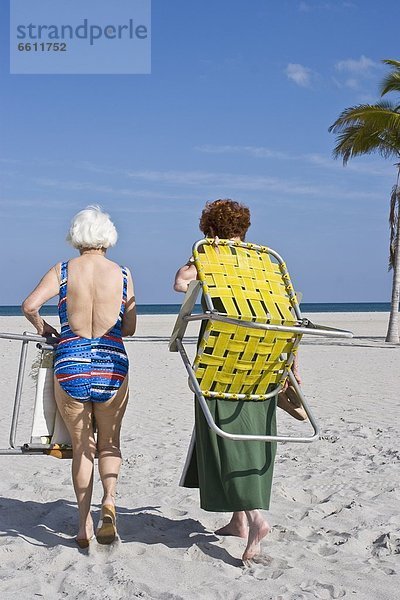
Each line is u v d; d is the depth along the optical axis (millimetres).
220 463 4137
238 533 4652
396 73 25672
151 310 128625
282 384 4297
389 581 3881
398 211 27203
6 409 10102
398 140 26219
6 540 4504
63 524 4879
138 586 3758
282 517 5062
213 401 4176
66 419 4352
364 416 9664
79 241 4406
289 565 4117
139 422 9273
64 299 4352
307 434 8297
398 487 5840
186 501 5445
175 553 4324
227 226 4398
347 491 5746
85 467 4367
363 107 25859
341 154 27016
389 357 19844
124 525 4867
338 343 26031
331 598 3674
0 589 3734
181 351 4223
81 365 4277
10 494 5664
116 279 4391
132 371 15898
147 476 6293
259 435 4160
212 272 4133
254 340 4070
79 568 4047
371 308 141250
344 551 4406
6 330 34812
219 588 3756
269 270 4324
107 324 4336
